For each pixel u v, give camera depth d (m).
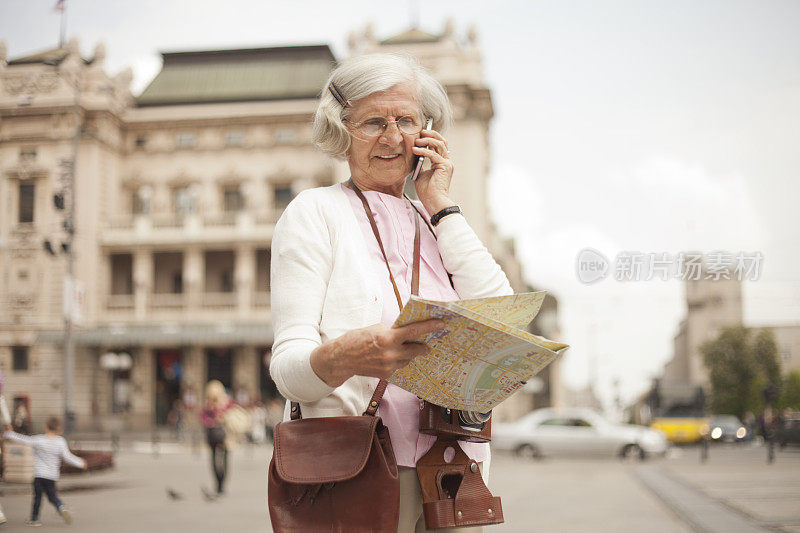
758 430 49.16
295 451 1.59
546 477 17.45
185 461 22.98
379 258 1.80
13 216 41.81
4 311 41.28
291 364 1.57
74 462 9.34
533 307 1.52
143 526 8.93
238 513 10.30
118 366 39.84
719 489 13.32
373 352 1.43
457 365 1.52
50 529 8.64
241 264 43.47
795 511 9.60
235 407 12.78
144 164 46.47
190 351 43.75
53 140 42.19
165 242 43.56
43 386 40.97
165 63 49.44
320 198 1.82
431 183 1.93
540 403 69.31
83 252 42.06
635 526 8.83
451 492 1.73
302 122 45.62
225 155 46.09
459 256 1.87
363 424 1.59
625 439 24.45
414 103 1.90
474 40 42.59
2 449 11.20
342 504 1.56
